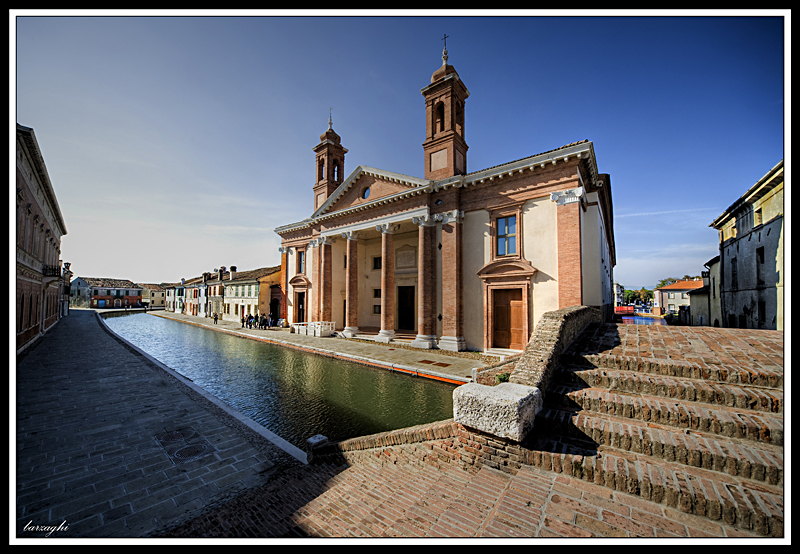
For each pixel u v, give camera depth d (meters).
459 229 17.25
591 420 3.73
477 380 10.70
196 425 7.82
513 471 3.51
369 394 10.96
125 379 12.06
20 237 14.53
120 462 6.09
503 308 16.02
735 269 17.08
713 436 3.33
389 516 3.32
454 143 18.61
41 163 15.51
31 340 18.80
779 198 12.26
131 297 87.12
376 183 21.23
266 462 6.15
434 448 4.25
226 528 3.95
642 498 2.83
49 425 7.74
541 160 14.13
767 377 3.87
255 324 32.91
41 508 4.71
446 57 19.30
